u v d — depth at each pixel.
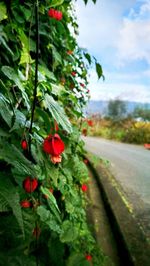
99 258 2.48
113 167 7.87
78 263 1.49
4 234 0.97
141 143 17.86
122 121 25.00
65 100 1.80
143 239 3.10
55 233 1.46
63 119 0.95
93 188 5.64
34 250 1.29
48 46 1.74
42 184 1.28
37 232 1.18
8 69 0.94
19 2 1.33
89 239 2.41
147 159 10.29
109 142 18.06
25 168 0.73
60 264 1.40
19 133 0.90
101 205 4.57
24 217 1.03
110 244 3.19
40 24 1.67
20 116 0.91
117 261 2.83
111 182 5.85
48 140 0.94
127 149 13.73
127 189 5.52
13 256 0.95
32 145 0.94
